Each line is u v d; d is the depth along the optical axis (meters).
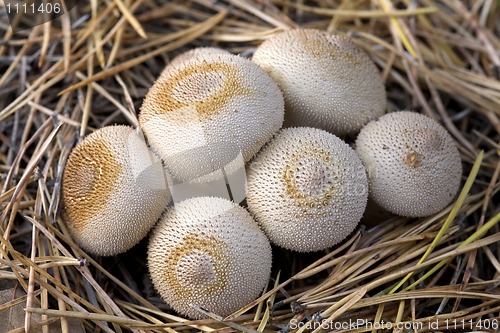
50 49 0.38
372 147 0.33
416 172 0.33
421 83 0.39
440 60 0.39
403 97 0.39
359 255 0.33
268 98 0.32
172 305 0.32
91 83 0.37
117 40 0.38
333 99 0.34
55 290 0.32
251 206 0.33
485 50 0.39
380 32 0.40
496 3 0.41
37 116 0.36
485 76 0.38
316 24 0.40
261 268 0.32
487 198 0.34
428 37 0.40
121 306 0.33
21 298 0.32
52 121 0.35
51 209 0.33
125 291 0.34
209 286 0.31
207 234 0.31
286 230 0.32
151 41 0.39
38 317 0.31
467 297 0.32
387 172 0.33
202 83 0.32
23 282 0.32
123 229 0.32
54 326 0.31
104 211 0.32
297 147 0.32
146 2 0.40
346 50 0.34
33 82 0.37
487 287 0.33
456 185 0.34
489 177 0.36
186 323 0.32
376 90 0.35
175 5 0.40
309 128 0.33
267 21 0.39
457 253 0.33
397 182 0.33
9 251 0.32
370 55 0.39
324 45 0.34
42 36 0.38
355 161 0.33
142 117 0.33
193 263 0.31
